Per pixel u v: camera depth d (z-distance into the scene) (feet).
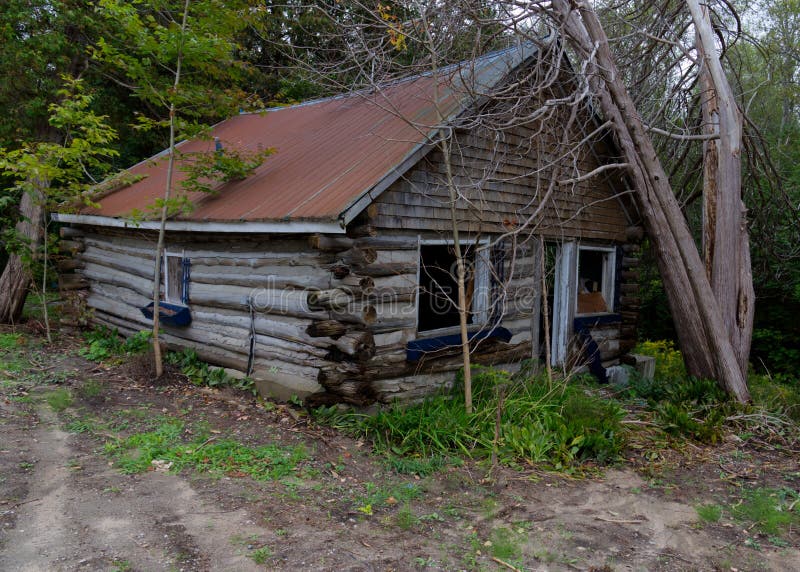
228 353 26.58
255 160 26.94
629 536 14.88
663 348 45.19
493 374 23.59
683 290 28.35
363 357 20.85
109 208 33.14
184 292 28.76
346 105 31.89
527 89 25.20
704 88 30.42
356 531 14.07
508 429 20.70
